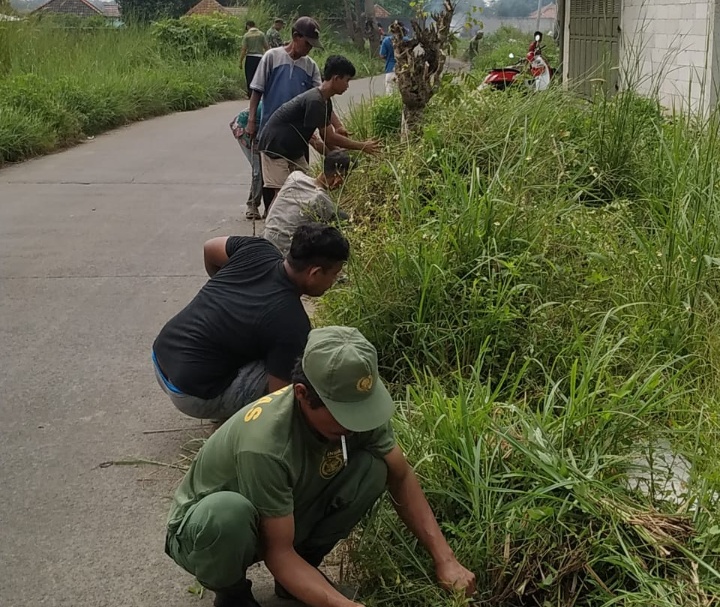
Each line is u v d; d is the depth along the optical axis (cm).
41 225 830
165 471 399
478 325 445
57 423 443
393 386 442
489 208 489
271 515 271
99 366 508
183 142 1386
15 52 1662
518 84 765
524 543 298
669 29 1023
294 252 379
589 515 304
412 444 342
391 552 310
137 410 457
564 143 634
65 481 391
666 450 360
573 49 1321
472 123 643
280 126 681
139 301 614
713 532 288
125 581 326
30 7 2352
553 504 309
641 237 527
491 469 328
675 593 279
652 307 459
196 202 930
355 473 290
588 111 705
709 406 388
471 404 366
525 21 3400
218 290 391
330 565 329
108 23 2317
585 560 292
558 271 470
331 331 271
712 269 488
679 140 639
